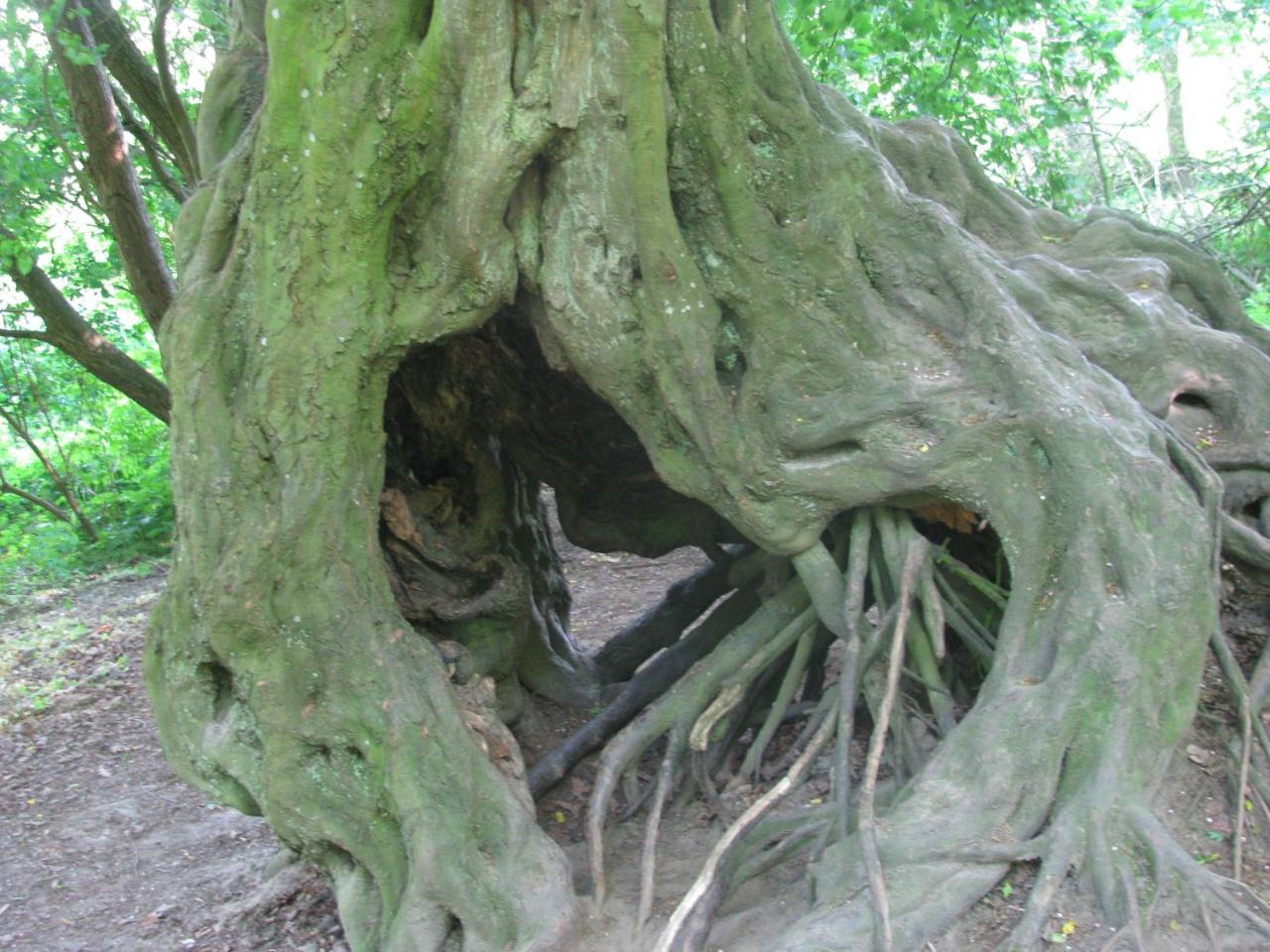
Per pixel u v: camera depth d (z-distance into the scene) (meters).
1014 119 12.37
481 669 6.71
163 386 13.52
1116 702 4.46
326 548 5.17
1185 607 4.62
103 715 11.17
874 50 11.28
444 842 5.09
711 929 4.92
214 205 5.27
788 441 5.29
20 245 11.04
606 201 5.08
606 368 5.30
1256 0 12.30
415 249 5.25
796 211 5.30
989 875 4.30
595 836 5.51
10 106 11.41
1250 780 4.75
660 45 4.91
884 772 5.62
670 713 5.98
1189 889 4.12
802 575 5.56
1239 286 13.05
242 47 6.12
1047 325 5.55
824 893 4.41
